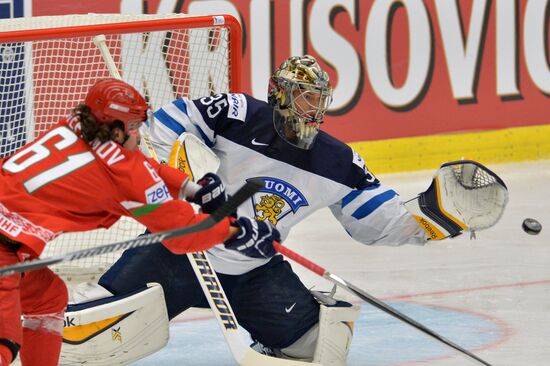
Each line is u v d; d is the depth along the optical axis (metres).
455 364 11.24
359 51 21.55
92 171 8.12
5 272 7.80
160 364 11.26
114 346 10.13
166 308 10.38
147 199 8.12
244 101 10.76
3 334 8.20
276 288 10.75
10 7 18.55
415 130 22.25
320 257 16.19
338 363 10.73
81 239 13.52
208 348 11.86
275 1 20.73
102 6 19.19
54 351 9.12
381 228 11.11
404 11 21.89
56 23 13.71
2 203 8.17
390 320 13.08
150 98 14.76
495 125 23.02
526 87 23.27
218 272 10.72
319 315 10.66
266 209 10.78
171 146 10.76
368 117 21.78
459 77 22.58
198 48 14.41
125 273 10.54
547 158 23.52
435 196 10.73
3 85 14.35
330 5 21.20
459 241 17.06
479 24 22.67
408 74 22.06
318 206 10.98
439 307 13.61
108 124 8.22
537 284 14.68
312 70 10.35
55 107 14.56
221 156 10.82
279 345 10.80
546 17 23.36
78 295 10.38
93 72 15.50
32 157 8.30
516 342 12.05
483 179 10.66
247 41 20.59
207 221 7.98
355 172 10.95
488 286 14.58
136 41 14.59
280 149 10.66
